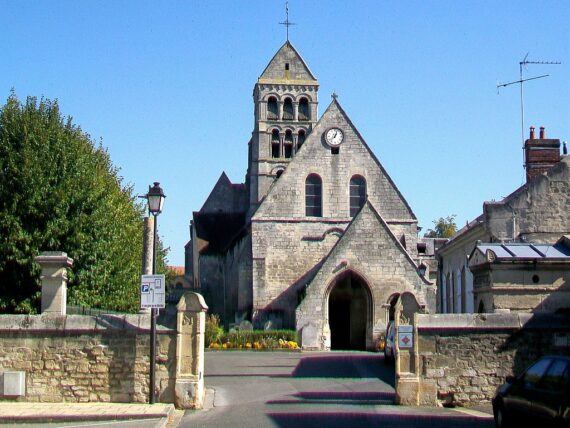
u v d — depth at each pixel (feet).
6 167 102.17
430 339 63.82
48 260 66.28
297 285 161.38
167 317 66.23
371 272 147.13
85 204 105.19
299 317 144.56
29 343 64.54
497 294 69.26
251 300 163.53
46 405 62.08
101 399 64.03
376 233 148.46
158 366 64.39
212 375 91.45
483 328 63.57
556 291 69.15
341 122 167.94
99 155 125.70
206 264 197.36
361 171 166.50
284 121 186.60
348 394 71.77
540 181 94.99
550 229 94.02
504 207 94.94
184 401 63.57
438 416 57.41
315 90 188.75
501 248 74.95
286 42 191.72
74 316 64.69
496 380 63.10
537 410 44.09
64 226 101.91
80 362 64.39
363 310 154.61
